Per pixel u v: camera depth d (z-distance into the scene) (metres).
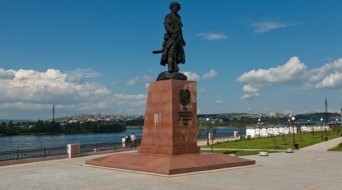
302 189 17.42
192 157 24.41
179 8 27.83
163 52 27.14
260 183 19.06
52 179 21.02
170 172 21.78
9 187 18.59
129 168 24.16
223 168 24.50
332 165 26.97
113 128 141.62
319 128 89.50
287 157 33.12
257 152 39.03
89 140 88.75
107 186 18.47
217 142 55.38
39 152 32.31
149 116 26.61
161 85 26.08
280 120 151.00
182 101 25.61
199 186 18.23
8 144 71.56
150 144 26.25
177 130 25.08
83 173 23.34
